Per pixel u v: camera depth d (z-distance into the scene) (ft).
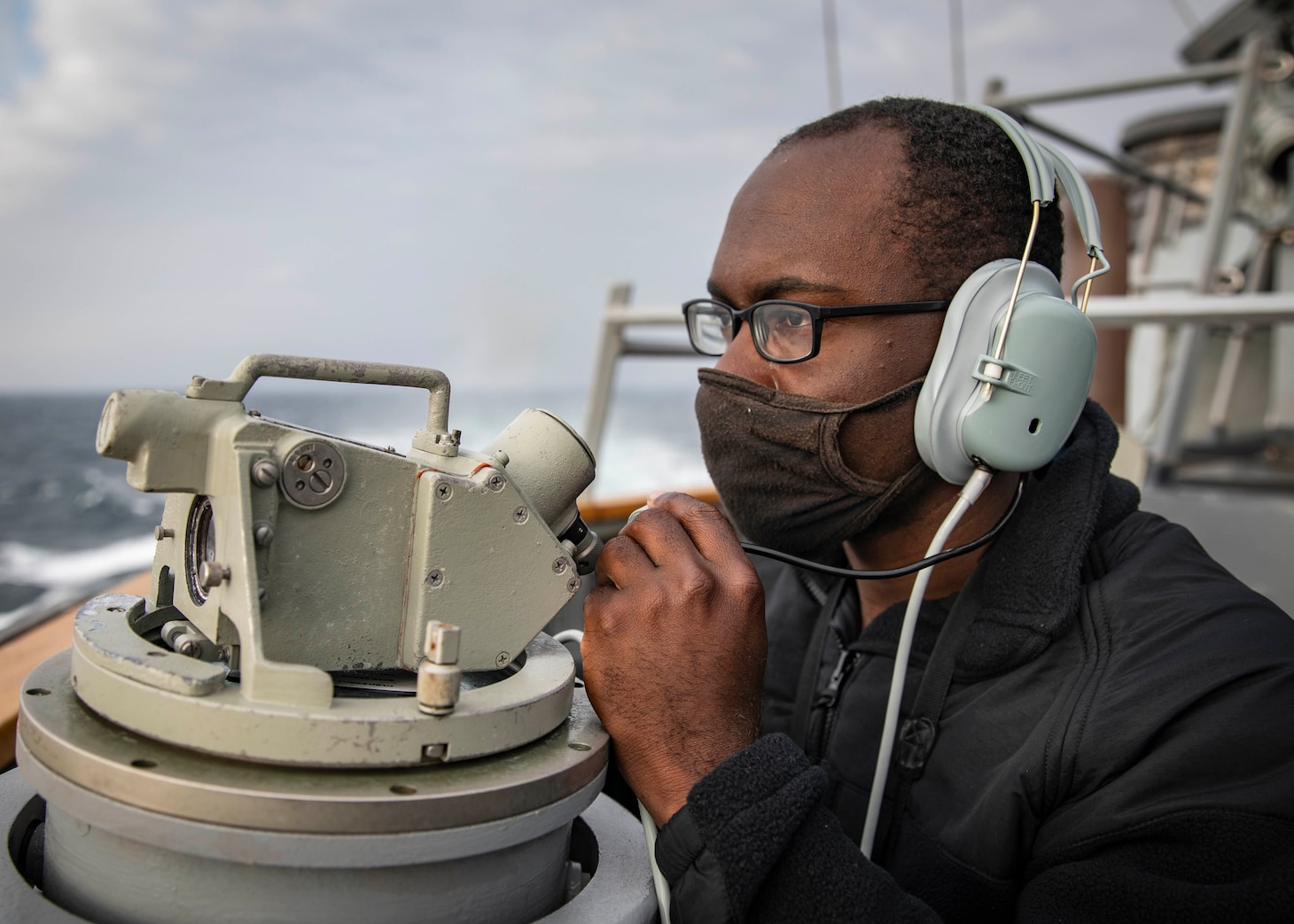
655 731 2.36
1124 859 2.31
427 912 1.85
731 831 2.13
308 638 2.03
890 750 2.93
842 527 3.19
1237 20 10.41
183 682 1.77
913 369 2.97
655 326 6.98
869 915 2.13
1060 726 2.60
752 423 3.09
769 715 3.65
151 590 2.41
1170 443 7.48
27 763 1.86
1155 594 2.81
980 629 2.93
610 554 2.59
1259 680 2.39
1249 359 11.10
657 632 2.41
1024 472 3.17
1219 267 7.54
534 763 2.01
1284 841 2.08
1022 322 2.75
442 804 1.75
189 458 1.98
